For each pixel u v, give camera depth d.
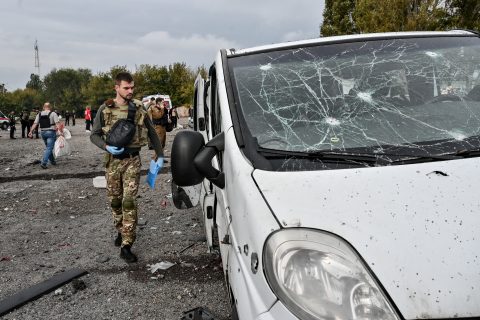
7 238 5.71
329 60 3.03
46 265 4.74
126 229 4.71
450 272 1.75
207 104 4.58
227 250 2.65
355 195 2.04
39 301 3.90
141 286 4.12
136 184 4.75
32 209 7.22
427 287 1.72
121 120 4.55
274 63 3.04
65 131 12.74
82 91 96.25
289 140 2.49
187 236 5.43
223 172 2.71
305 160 2.31
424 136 2.47
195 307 3.68
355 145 2.43
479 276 1.74
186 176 2.50
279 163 2.30
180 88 59.97
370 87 2.81
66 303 3.85
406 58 3.01
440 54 3.04
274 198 2.09
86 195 8.09
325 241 1.87
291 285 1.80
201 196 4.48
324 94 2.78
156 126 12.45
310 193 2.08
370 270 1.77
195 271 4.39
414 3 16.19
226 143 2.61
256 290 1.95
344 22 23.59
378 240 1.85
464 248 1.81
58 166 12.03
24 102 105.19
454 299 1.69
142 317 3.57
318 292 1.75
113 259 4.83
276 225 1.97
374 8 17.14
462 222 1.89
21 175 10.70
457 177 2.12
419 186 2.07
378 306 1.69
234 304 2.42
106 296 3.96
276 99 2.76
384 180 2.11
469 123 2.57
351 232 1.89
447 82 2.84
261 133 2.55
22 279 4.40
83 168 11.41
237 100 2.79
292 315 1.74
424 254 1.80
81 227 6.12
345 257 1.81
